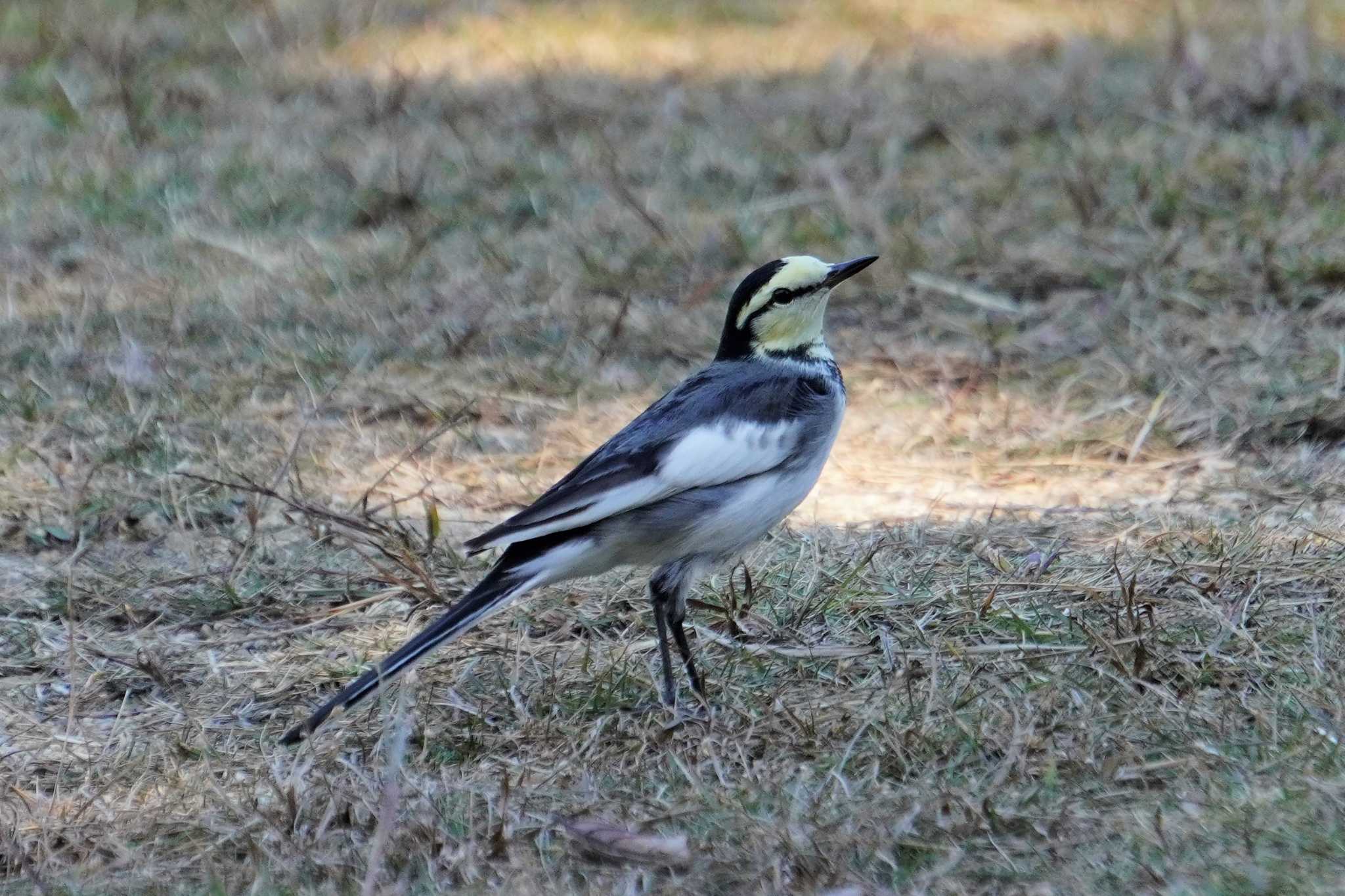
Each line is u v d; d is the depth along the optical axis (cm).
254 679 1000
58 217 1789
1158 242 1602
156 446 1304
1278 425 1295
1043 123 1950
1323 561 1039
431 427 1361
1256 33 2217
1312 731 848
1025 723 874
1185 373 1383
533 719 930
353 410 1385
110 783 888
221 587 1104
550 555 919
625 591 1091
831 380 1011
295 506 1127
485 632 1045
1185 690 912
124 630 1070
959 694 913
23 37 2370
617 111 2075
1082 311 1518
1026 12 2448
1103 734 859
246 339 1509
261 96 2164
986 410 1363
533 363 1472
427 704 954
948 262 1623
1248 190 1702
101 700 985
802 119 2017
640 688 971
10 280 1634
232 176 1889
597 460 941
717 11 2508
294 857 796
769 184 1831
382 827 752
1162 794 809
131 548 1171
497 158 1927
